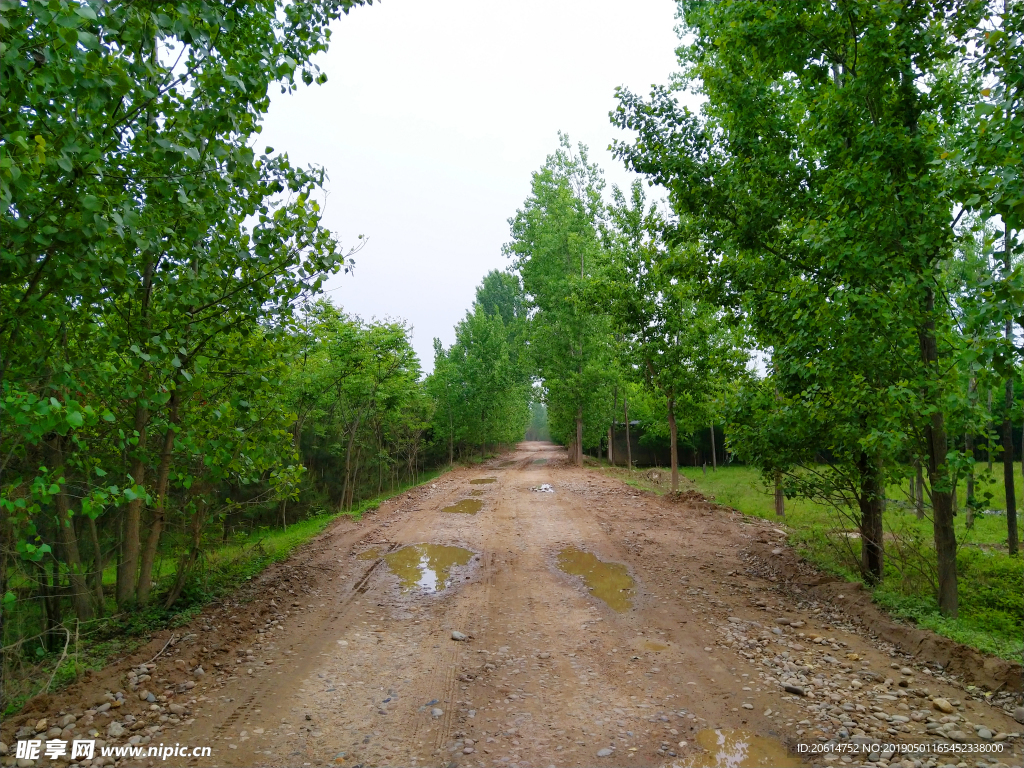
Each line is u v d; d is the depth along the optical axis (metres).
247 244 7.25
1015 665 5.04
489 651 6.29
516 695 5.23
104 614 7.50
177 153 4.95
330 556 10.78
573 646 6.37
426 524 13.82
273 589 8.48
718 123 10.34
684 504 15.57
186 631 6.71
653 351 16.98
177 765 4.12
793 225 9.33
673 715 4.77
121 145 5.47
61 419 4.28
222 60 6.35
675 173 9.98
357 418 19.02
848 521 12.81
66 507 7.12
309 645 6.52
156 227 5.26
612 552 10.57
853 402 7.46
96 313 6.19
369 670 5.84
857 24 7.38
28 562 7.14
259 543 10.86
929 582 8.45
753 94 9.01
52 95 4.38
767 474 9.48
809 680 5.34
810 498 9.34
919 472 8.28
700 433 33.34
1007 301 4.96
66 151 4.21
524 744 4.40
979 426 7.38
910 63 7.31
